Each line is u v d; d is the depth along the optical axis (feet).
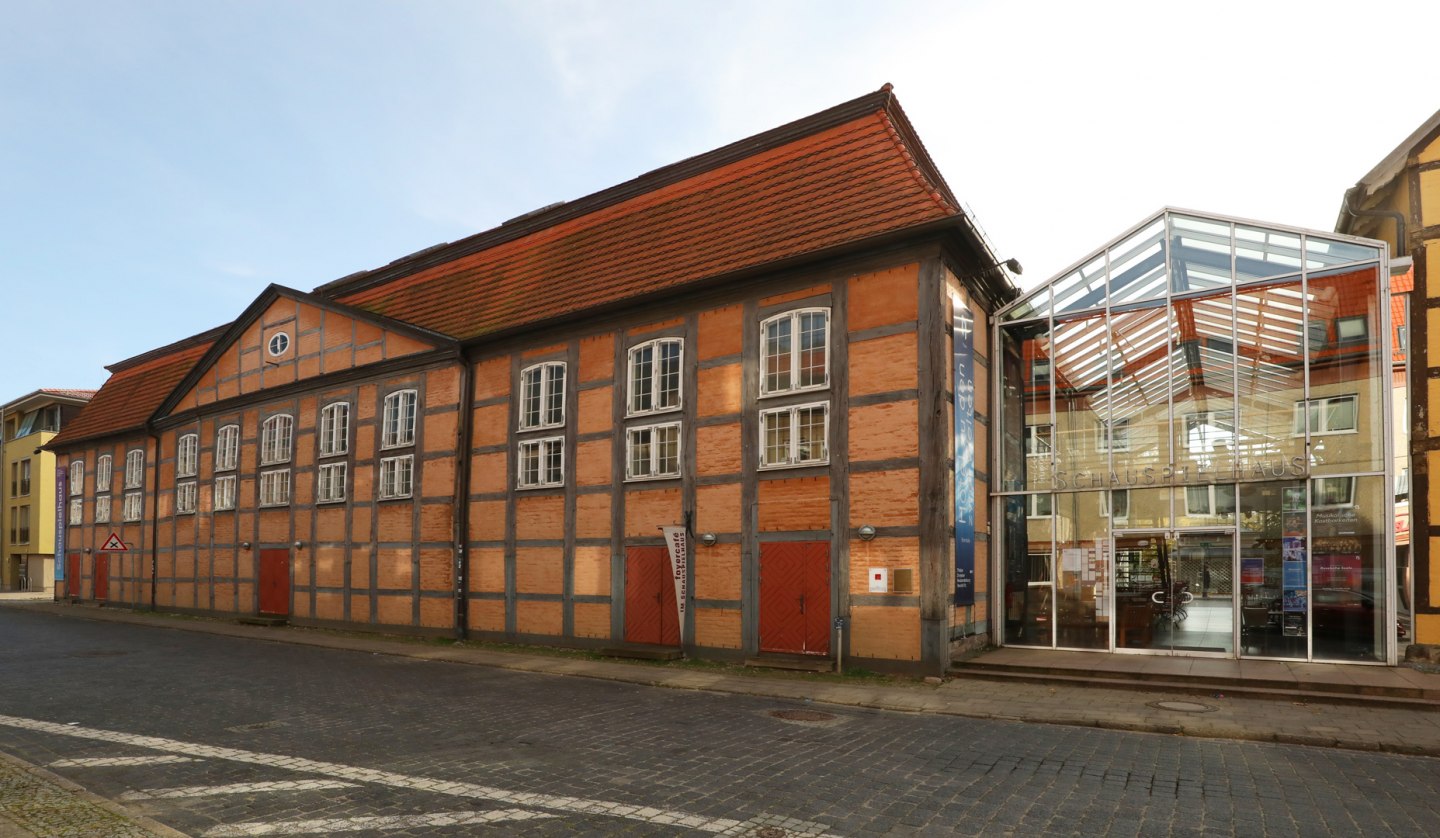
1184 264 52.47
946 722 37.04
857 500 50.80
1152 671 44.80
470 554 69.77
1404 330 56.85
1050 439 55.77
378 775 26.84
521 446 67.31
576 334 64.69
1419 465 46.55
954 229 49.19
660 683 47.42
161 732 33.73
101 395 131.34
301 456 87.30
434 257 83.61
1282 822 22.72
